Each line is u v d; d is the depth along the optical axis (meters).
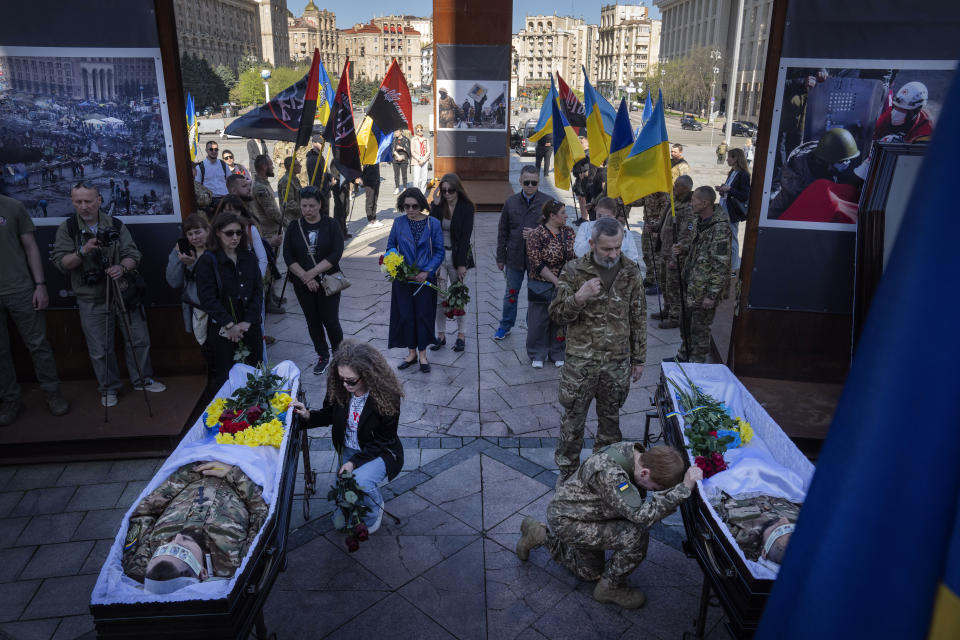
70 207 5.49
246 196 7.64
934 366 0.88
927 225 0.87
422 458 5.09
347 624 3.47
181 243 5.03
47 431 5.08
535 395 6.14
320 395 6.09
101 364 5.36
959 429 0.88
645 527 3.23
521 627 3.45
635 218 14.88
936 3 4.80
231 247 4.90
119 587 2.54
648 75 84.00
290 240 6.12
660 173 5.43
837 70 5.05
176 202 5.61
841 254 5.47
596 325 4.21
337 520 3.92
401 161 17.05
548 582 3.79
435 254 6.23
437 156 17.03
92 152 5.39
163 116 5.39
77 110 5.29
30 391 5.80
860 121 5.12
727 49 83.44
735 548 2.81
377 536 4.19
